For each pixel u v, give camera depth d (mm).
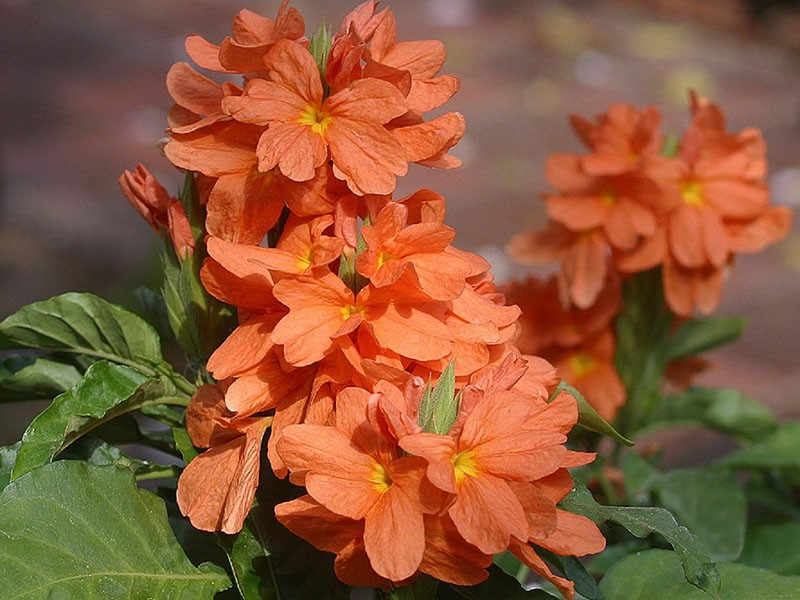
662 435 1093
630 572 422
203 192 396
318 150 369
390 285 367
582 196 542
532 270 1428
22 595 356
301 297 367
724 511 513
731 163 535
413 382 358
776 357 1288
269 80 383
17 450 400
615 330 557
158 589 374
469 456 356
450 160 392
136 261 1445
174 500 423
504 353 388
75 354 428
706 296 535
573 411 373
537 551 395
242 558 389
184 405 419
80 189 1605
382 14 390
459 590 393
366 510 354
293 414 375
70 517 369
